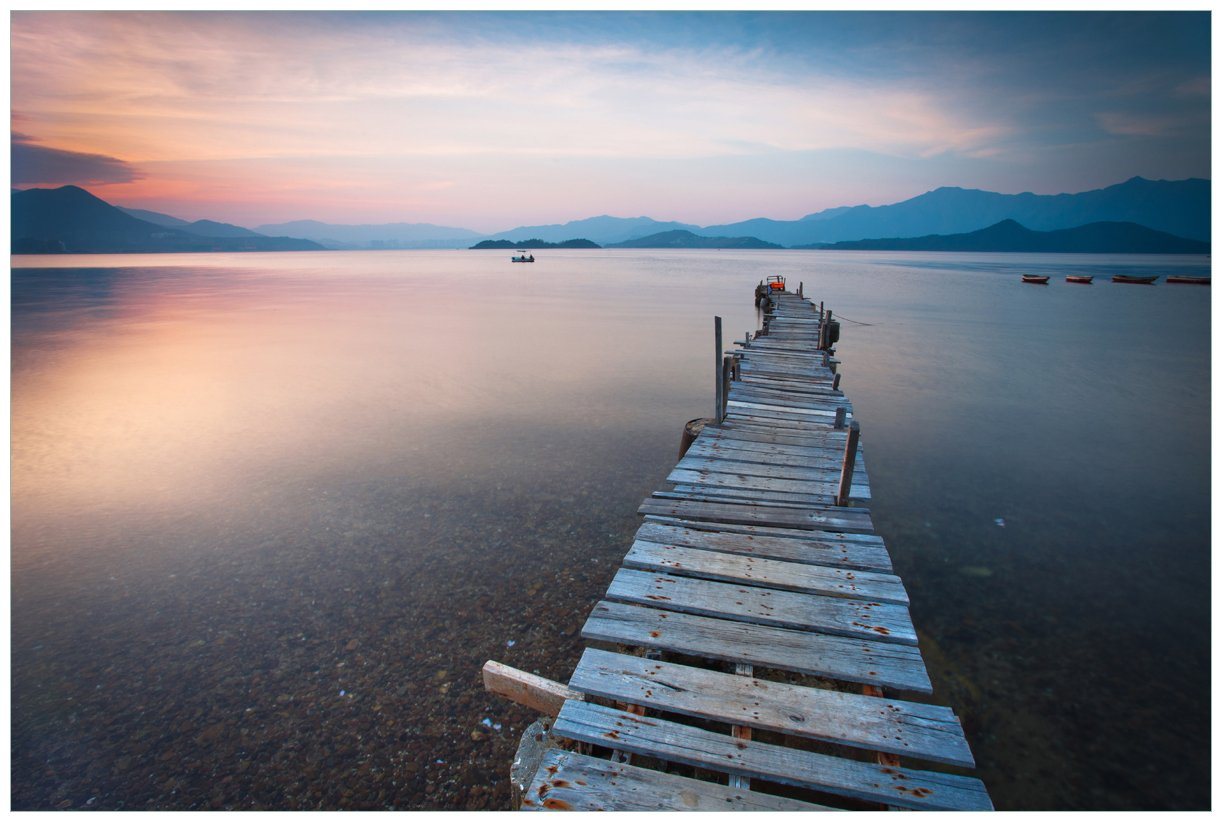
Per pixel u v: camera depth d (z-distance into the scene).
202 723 5.93
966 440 14.98
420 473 12.24
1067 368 23.95
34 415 16.59
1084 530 10.16
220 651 6.96
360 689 6.36
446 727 5.86
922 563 9.12
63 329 34.50
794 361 17.31
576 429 15.37
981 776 5.52
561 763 4.03
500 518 10.25
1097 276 92.69
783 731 4.22
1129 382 21.52
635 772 3.96
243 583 8.31
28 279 85.56
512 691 4.95
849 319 40.06
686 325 36.28
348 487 11.54
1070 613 7.88
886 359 25.92
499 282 80.56
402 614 7.62
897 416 17.17
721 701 4.46
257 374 22.09
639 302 51.88
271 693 6.31
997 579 8.69
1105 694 6.47
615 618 5.44
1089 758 5.70
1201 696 6.45
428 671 6.61
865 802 4.03
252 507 10.67
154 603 7.87
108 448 13.76
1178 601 8.14
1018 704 6.33
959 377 22.33
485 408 17.42
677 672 4.75
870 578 6.04
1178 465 13.20
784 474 8.84
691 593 5.80
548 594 8.03
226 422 15.91
